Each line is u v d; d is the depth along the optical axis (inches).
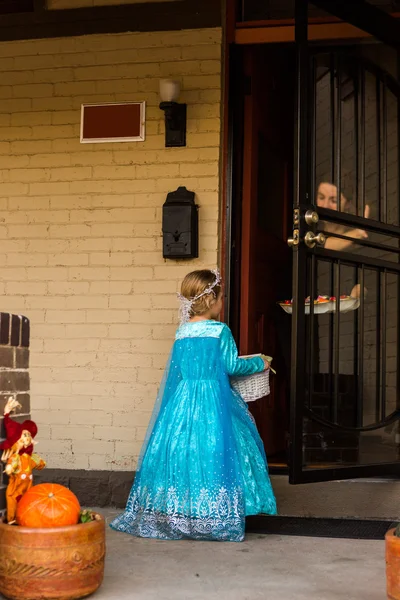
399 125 183.6
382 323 174.4
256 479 160.7
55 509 108.7
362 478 174.1
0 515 117.5
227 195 190.7
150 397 189.8
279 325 224.2
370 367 173.0
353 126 174.7
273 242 215.2
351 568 132.0
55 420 193.0
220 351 161.3
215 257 188.2
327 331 165.5
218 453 153.8
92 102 197.8
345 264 168.7
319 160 168.4
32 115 200.2
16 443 114.9
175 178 192.2
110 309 192.9
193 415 157.3
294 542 152.5
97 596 113.3
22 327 126.3
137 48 196.4
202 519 151.0
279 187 224.7
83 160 197.0
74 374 193.2
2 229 199.2
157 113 194.7
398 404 177.6
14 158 200.2
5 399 120.4
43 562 105.2
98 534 110.5
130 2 197.0
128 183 194.4
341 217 165.0
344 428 165.5
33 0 201.3
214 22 193.2
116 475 185.9
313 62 171.2
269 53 213.2
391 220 181.2
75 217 196.2
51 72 200.1
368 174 177.0
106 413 191.3
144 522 155.9
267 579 124.6
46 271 196.4
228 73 192.9
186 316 167.0
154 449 158.9
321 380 165.0
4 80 201.9
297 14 158.7
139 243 192.9
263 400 209.9
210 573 127.9
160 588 118.3
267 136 211.3
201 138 191.3
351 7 169.5
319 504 172.9
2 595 108.5
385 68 181.6
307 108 159.3
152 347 190.4
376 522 161.0
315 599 113.9
